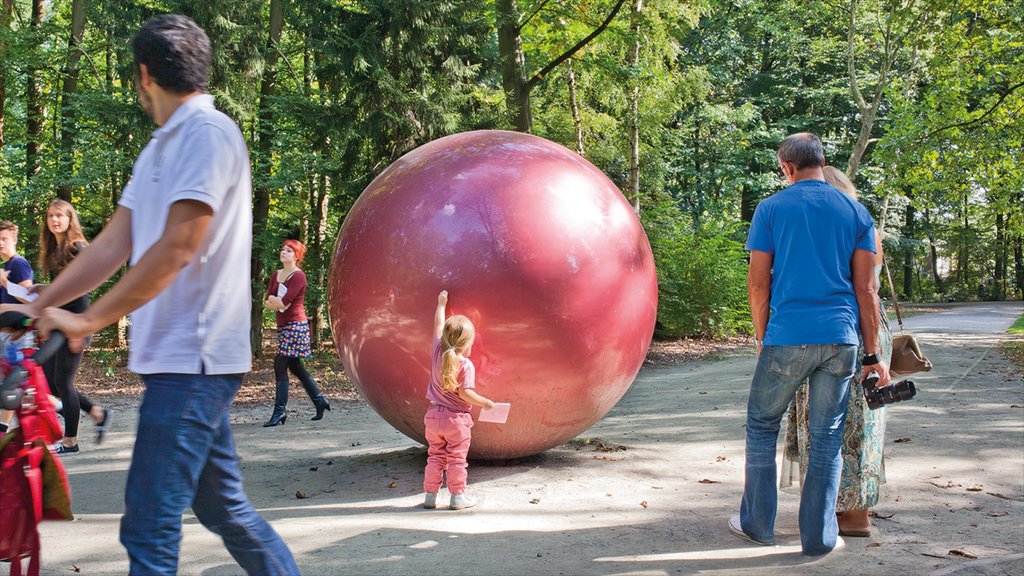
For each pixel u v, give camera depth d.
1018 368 11.34
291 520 4.47
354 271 5.12
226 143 2.41
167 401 2.32
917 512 4.62
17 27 16.17
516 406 4.96
